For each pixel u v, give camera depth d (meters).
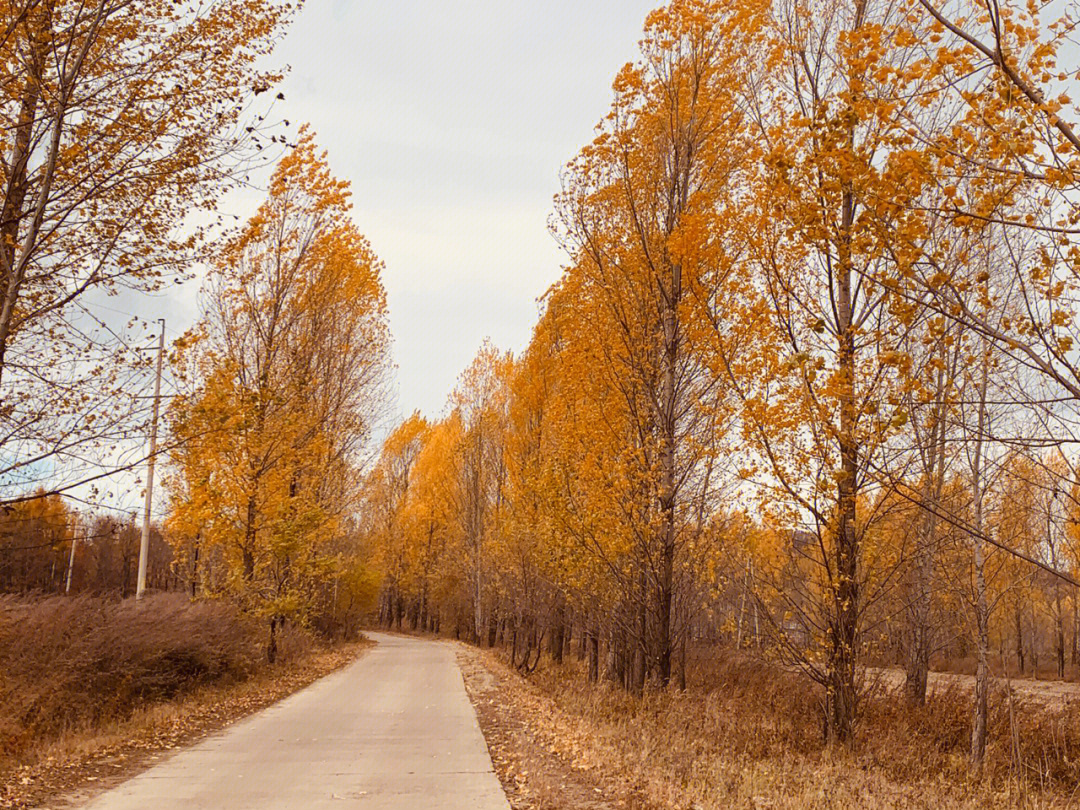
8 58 7.13
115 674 12.95
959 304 5.57
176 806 7.13
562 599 23.00
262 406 12.24
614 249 14.84
